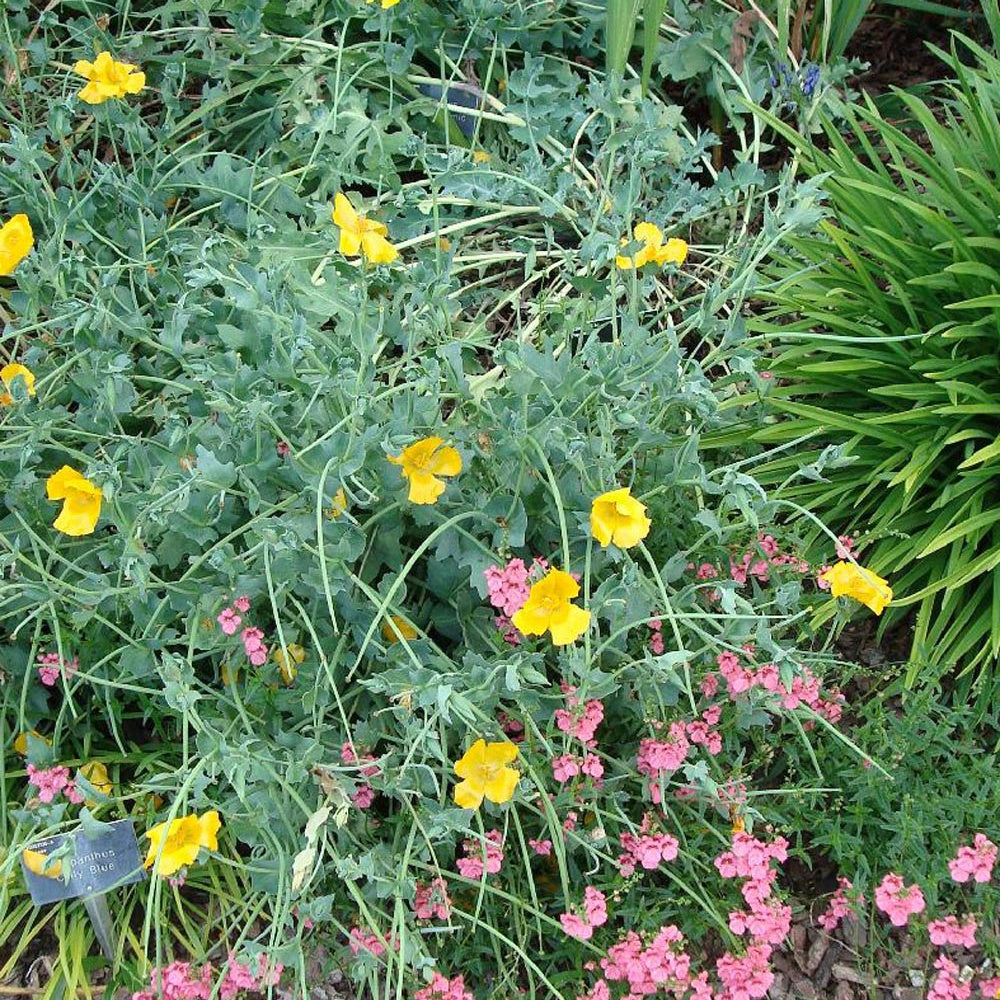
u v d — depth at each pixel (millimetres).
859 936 1384
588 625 1187
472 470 1392
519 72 1671
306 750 1239
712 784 1208
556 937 1342
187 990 1248
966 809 1363
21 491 1378
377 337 1379
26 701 1407
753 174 1579
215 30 1768
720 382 1499
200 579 1338
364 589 1266
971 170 1606
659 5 1627
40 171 1521
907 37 2092
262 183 1660
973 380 1580
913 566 1547
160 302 1537
